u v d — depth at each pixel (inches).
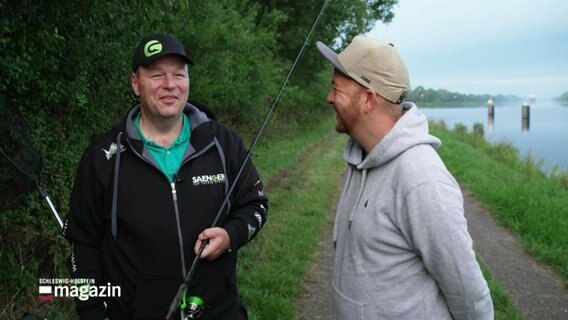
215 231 81.4
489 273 205.8
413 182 67.1
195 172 83.9
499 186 355.6
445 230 65.3
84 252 84.3
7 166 104.8
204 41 309.9
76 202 84.0
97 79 178.7
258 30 493.0
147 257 80.3
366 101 72.6
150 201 80.8
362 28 688.4
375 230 70.8
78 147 168.4
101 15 162.1
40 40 141.1
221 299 87.0
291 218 271.0
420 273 70.6
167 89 82.4
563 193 354.9
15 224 137.3
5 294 133.6
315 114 958.4
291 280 186.9
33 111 151.6
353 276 73.9
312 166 476.7
